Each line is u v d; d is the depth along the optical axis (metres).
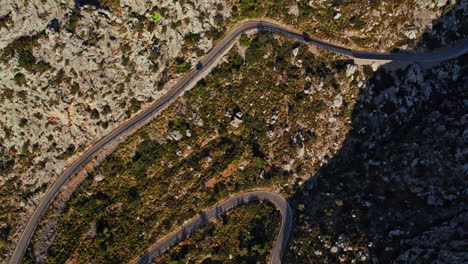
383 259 72.62
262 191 91.81
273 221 87.75
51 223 82.06
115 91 87.62
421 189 80.69
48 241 80.38
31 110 81.81
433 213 76.19
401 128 92.94
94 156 87.25
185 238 86.19
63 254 79.69
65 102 82.56
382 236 76.38
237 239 86.62
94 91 84.88
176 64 93.06
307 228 84.81
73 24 80.31
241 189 90.81
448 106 90.94
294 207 90.12
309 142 92.56
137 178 88.50
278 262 83.25
